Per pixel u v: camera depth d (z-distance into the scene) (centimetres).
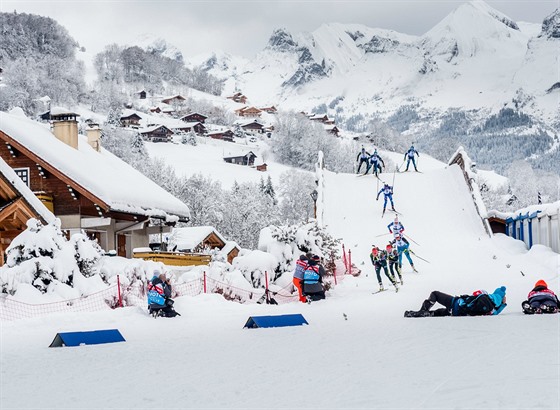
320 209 4428
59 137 3650
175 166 17500
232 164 18775
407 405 691
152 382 892
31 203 2545
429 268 3362
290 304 2309
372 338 1266
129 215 3512
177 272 3319
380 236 4175
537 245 3591
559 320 1429
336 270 3359
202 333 1496
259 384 848
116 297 2303
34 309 2055
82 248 2391
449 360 961
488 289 2519
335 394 766
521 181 19325
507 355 978
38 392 853
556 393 708
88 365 1070
